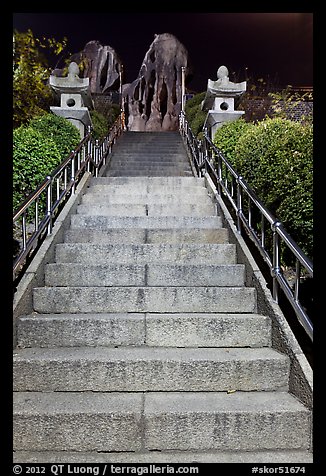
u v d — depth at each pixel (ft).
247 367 9.34
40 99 35.76
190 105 47.98
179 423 8.21
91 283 12.95
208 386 9.29
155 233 15.78
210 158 24.27
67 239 15.71
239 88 30.45
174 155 36.88
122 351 10.00
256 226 16.08
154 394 9.14
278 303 10.91
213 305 11.82
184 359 9.39
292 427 8.26
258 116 41.42
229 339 10.54
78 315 11.22
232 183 17.12
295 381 9.02
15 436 8.14
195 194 19.92
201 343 10.52
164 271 12.94
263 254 11.71
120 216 16.98
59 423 8.16
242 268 13.01
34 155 16.70
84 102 33.01
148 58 77.25
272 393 9.22
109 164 33.30
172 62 75.92
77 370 9.28
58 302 11.70
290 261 13.17
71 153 18.33
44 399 8.82
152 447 8.20
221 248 14.39
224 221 16.58
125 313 11.62
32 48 35.32
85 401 8.71
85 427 8.18
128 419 8.18
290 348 9.37
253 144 15.83
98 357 9.46
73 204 17.80
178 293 11.80
